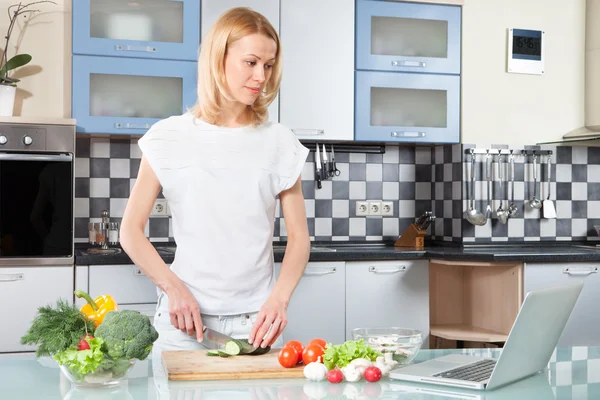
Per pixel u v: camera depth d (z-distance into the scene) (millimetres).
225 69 1787
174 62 3660
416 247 3984
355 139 3908
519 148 4133
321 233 4203
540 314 1361
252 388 1310
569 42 4215
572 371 1504
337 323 3633
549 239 4199
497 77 4102
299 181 1982
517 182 4145
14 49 3723
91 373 1290
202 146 1870
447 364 1494
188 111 1933
